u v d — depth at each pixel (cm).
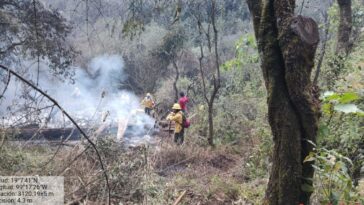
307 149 352
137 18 625
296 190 352
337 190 351
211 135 1039
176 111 1052
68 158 592
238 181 732
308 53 339
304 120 346
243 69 1366
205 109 1274
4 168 529
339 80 620
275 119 357
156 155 825
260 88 1198
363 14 952
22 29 1066
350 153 462
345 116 499
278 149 358
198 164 868
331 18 917
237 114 1169
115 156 639
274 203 361
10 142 599
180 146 945
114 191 539
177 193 589
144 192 546
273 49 355
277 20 348
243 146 1028
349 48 855
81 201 506
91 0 627
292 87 342
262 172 719
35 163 559
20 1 1102
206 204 573
